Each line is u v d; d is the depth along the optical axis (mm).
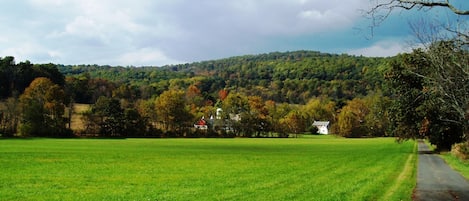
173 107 162875
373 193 21234
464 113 35781
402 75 65750
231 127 165625
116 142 103250
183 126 166625
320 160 50375
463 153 47312
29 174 32906
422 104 64625
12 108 130625
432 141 69250
